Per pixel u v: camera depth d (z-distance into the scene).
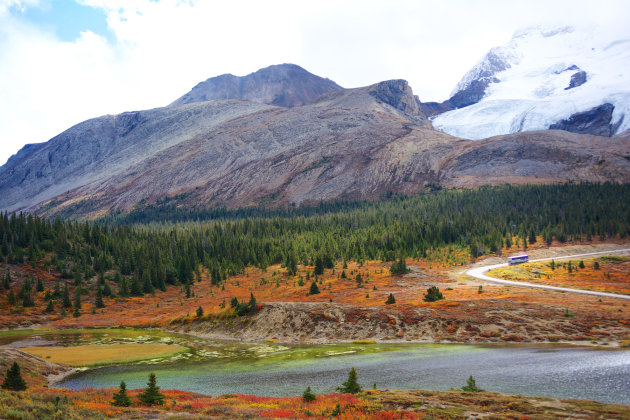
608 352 53.59
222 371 52.78
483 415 26.53
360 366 52.25
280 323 81.88
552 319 72.00
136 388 42.41
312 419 25.70
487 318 73.75
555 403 29.69
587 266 139.88
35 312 111.00
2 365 45.34
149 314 111.81
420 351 60.69
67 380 48.75
